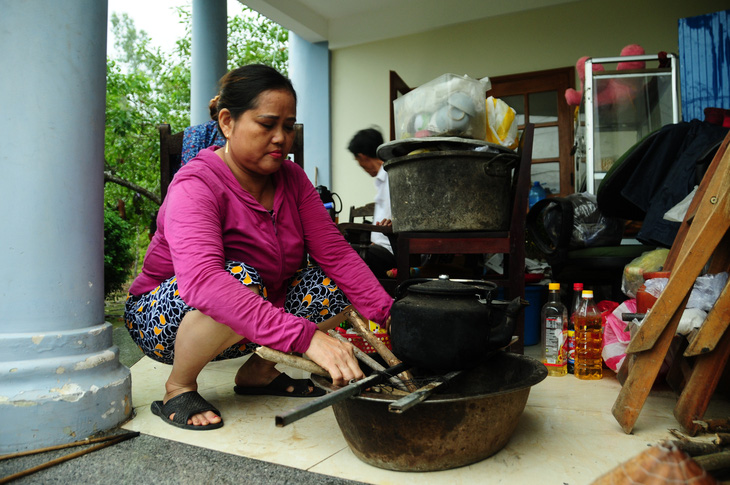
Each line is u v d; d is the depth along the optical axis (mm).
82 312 1609
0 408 1430
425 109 2633
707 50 3369
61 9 1562
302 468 1310
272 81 1548
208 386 2111
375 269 3098
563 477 1238
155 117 7402
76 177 1597
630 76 3625
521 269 2482
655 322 1451
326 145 6062
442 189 2439
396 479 1239
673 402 1819
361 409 1254
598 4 5102
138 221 6730
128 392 1691
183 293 1408
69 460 1365
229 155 1676
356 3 5711
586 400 1865
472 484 1207
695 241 1409
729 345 1449
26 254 1514
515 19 5383
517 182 2502
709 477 563
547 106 5348
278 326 1325
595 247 2852
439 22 5617
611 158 3650
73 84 1587
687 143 2344
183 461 1354
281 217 1762
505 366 1558
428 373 1533
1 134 1495
